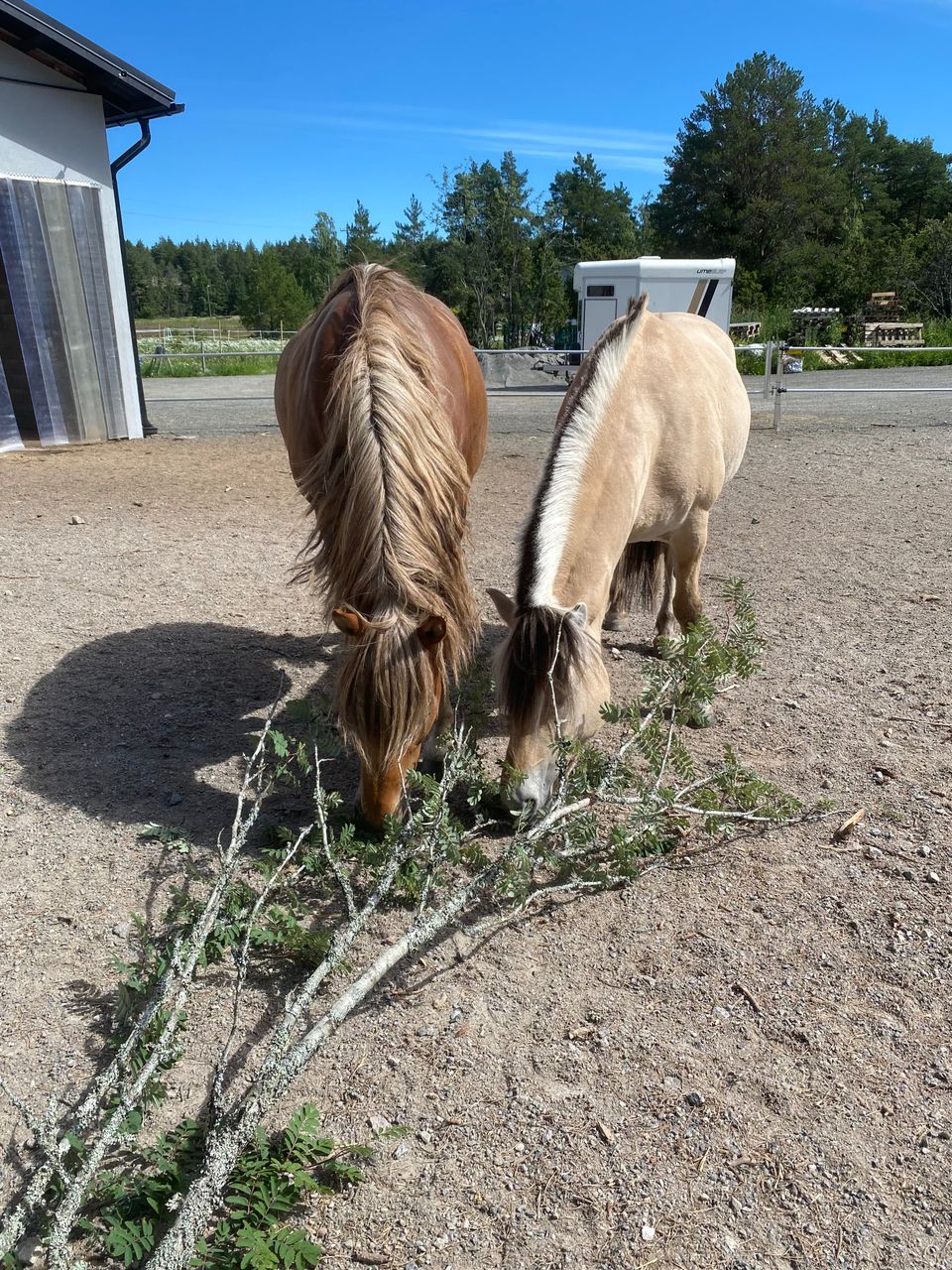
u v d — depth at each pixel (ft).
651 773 11.47
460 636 9.24
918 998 7.96
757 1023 7.76
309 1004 8.03
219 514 25.90
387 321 9.76
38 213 34.53
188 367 89.30
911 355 91.09
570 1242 6.01
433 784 8.89
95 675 14.74
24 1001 8.07
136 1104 6.68
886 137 225.97
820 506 25.96
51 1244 5.37
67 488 29.09
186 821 10.73
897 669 14.51
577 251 161.48
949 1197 6.23
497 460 35.60
